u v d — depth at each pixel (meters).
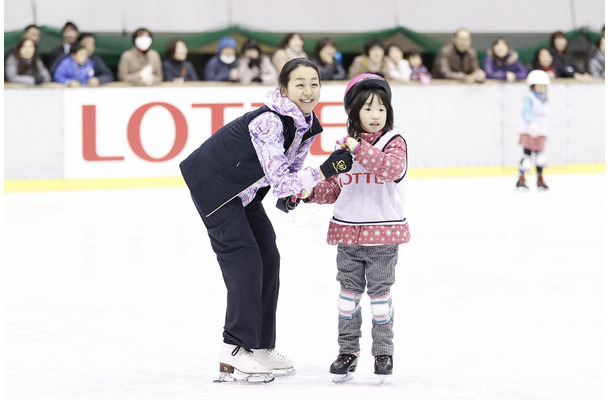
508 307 11.50
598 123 30.55
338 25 32.41
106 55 30.09
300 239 17.17
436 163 29.17
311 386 8.34
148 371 8.83
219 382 8.49
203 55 31.23
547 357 9.24
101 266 14.47
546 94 28.55
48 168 26.14
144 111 26.58
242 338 8.48
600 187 25.94
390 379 8.44
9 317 11.06
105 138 26.39
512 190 25.25
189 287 12.88
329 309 11.43
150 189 26.02
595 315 11.07
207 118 27.06
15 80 25.84
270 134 8.32
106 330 10.45
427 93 28.95
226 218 8.53
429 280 13.18
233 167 8.47
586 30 33.31
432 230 17.95
